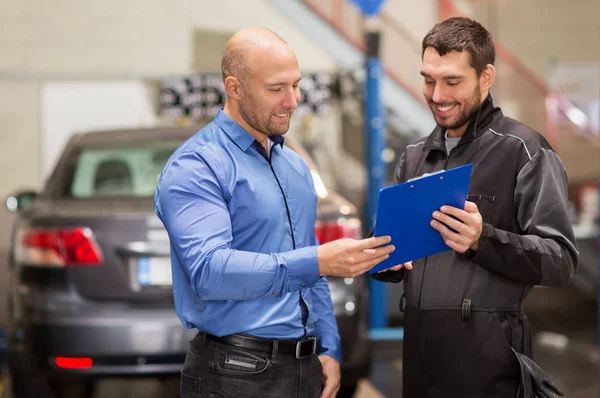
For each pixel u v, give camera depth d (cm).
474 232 191
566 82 1107
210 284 188
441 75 206
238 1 1077
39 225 354
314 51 1080
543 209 203
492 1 1143
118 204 370
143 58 1057
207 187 194
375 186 587
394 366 512
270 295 198
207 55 1073
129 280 342
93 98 1020
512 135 211
